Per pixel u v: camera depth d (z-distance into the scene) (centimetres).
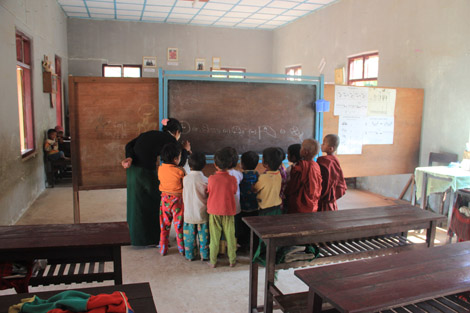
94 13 845
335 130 460
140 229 332
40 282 194
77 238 187
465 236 331
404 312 159
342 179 292
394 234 269
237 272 293
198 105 380
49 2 664
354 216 235
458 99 449
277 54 1002
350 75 680
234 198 288
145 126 380
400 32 540
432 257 171
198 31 969
